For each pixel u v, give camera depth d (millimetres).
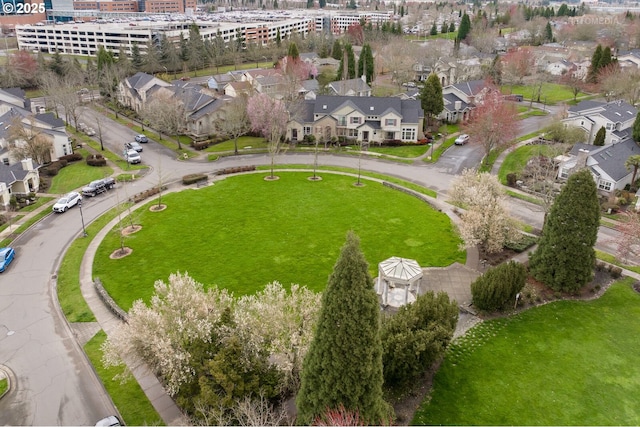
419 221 61688
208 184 74062
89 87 141375
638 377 35969
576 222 44000
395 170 80562
